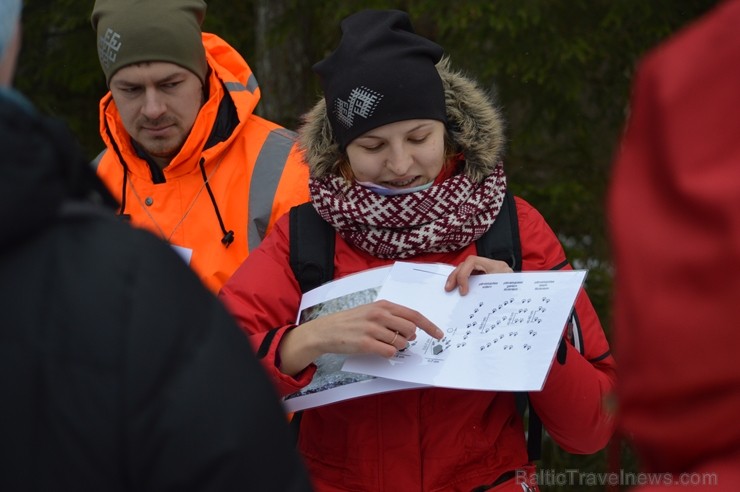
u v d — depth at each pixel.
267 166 3.53
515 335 2.51
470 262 2.68
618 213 1.01
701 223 0.94
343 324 2.56
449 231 2.75
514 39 5.51
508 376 2.43
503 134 2.94
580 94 5.50
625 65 5.63
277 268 2.85
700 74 0.96
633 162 1.01
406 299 2.67
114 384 1.31
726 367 0.92
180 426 1.32
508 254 2.78
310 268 2.82
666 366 0.95
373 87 2.72
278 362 2.64
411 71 2.74
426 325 2.55
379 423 2.70
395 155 2.74
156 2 3.48
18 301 1.33
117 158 3.65
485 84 5.54
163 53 3.43
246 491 1.35
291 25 5.64
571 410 2.66
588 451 2.82
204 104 3.66
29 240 1.36
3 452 1.31
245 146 3.58
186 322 1.37
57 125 1.39
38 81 6.09
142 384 1.32
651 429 0.98
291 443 1.45
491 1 5.39
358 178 2.83
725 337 0.92
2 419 1.31
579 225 5.69
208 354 1.37
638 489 1.04
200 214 3.53
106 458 1.31
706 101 0.95
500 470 2.72
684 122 0.96
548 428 2.83
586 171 5.81
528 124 5.70
